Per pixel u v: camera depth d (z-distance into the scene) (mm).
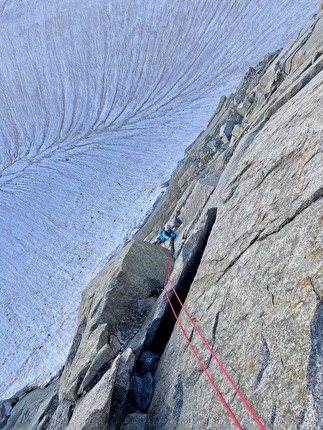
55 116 61812
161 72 61906
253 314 4918
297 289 4430
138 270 9336
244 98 24547
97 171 44531
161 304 7965
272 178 6383
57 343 25016
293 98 9047
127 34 71188
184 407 5367
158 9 72625
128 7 76062
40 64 73062
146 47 67250
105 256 31031
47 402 13531
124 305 8820
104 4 78812
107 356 7332
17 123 63000
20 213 41500
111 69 66438
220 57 59531
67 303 28375
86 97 63625
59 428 7062
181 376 5789
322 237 4523
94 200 39469
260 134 8492
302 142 6133
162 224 22234
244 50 58125
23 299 30312
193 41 64188
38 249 35438
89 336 8453
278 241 5211
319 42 14297
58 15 81562
